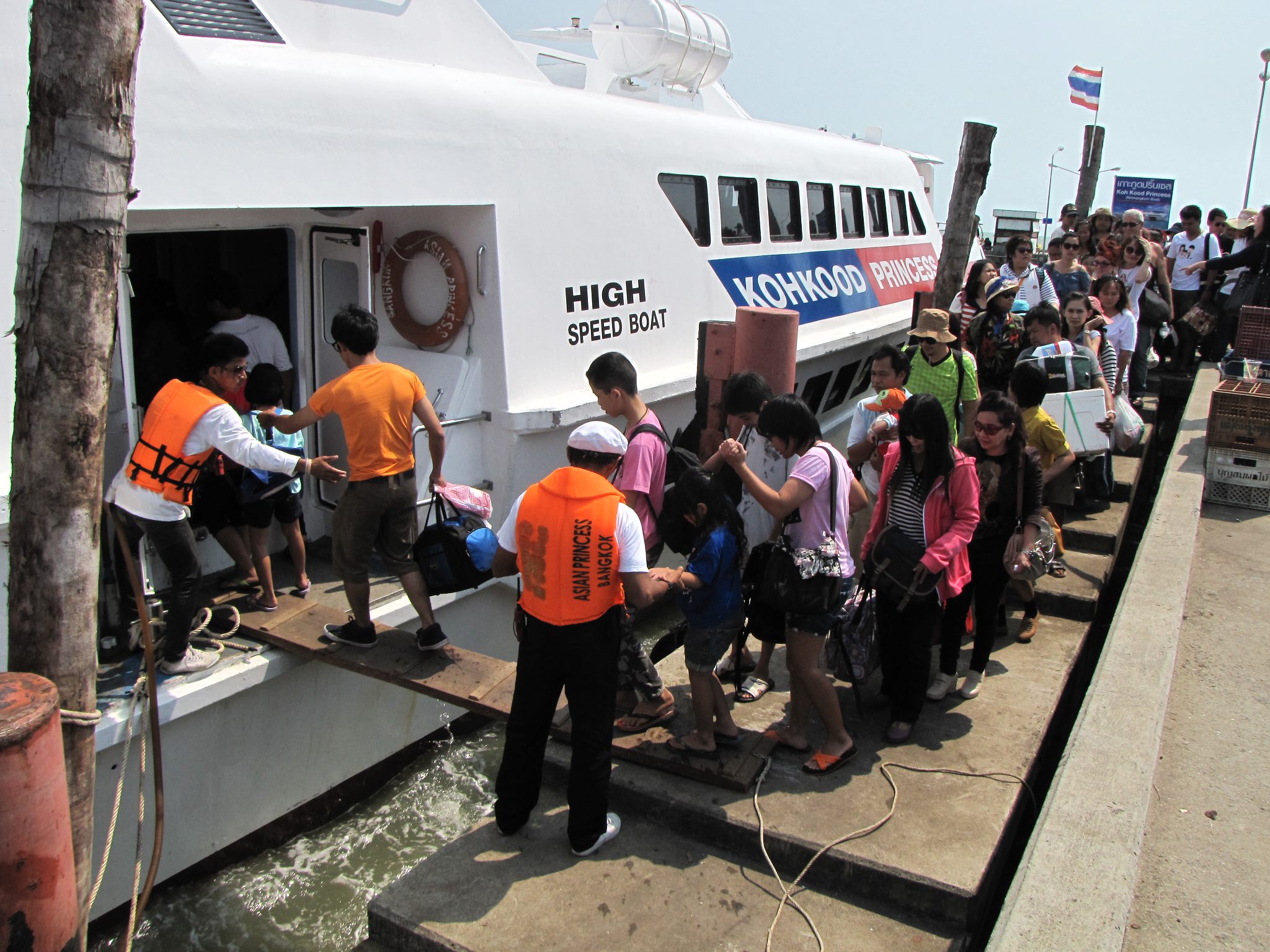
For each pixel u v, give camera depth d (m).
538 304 5.44
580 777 3.26
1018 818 3.58
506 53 5.99
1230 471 6.54
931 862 3.14
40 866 2.52
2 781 2.40
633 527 3.15
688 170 6.64
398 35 5.34
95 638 2.88
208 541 4.99
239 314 5.07
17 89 3.58
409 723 5.19
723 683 4.50
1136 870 2.70
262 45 4.45
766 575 3.46
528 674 3.25
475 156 5.03
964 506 3.64
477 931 3.01
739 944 2.96
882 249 9.70
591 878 3.26
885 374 4.58
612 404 3.95
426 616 4.18
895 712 3.90
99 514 2.83
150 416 3.68
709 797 3.51
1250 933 2.72
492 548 4.12
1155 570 4.84
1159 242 11.94
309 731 4.57
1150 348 9.14
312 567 5.22
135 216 4.27
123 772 3.55
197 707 3.96
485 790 5.13
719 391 5.23
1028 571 4.12
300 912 4.20
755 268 7.42
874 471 4.70
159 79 3.86
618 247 6.00
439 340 5.31
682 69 7.88
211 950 3.99
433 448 4.16
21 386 2.69
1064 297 7.47
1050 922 2.52
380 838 4.71
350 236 5.30
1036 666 4.60
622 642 3.78
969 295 7.05
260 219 4.95
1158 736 3.35
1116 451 7.62
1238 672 4.23
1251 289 8.96
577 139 5.69
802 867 3.25
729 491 4.15
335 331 3.98
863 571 3.84
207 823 4.20
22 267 2.63
